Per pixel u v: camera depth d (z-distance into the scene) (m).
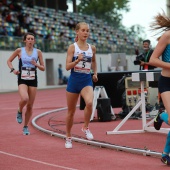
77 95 12.12
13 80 49.78
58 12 68.00
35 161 10.73
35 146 12.82
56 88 52.12
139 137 13.71
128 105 18.41
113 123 17.39
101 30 71.62
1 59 48.00
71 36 63.53
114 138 13.62
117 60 24.05
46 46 54.22
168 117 9.32
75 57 11.84
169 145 9.71
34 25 58.03
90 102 12.33
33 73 14.63
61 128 16.41
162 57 9.48
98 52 60.53
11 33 51.03
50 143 13.27
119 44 70.12
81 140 13.09
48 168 9.91
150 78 13.18
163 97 9.33
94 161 10.53
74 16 71.12
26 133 15.13
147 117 18.03
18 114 15.09
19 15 55.12
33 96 14.78
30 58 14.54
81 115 20.84
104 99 18.02
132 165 9.95
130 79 18.27
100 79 19.05
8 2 55.97
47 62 55.50
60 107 26.59
